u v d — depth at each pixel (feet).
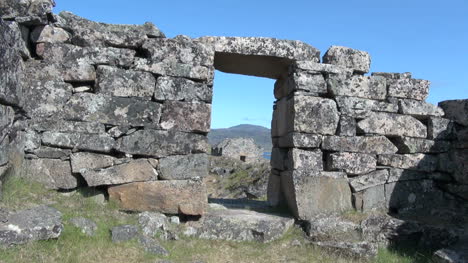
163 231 22.61
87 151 23.63
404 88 28.35
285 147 28.99
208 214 25.16
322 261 22.47
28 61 23.45
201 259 21.01
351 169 26.91
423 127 28.60
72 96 23.66
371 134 27.53
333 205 26.40
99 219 21.74
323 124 26.66
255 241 24.00
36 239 17.97
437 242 24.52
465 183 28.27
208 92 25.07
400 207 27.76
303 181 26.04
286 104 28.14
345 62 27.73
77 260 17.85
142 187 23.94
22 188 21.63
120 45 24.63
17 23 22.52
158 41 24.86
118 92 24.00
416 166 28.12
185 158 24.49
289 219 25.86
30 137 23.00
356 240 24.43
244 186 53.57
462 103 28.81
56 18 23.90
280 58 27.35
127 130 23.99
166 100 24.50
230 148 83.05
